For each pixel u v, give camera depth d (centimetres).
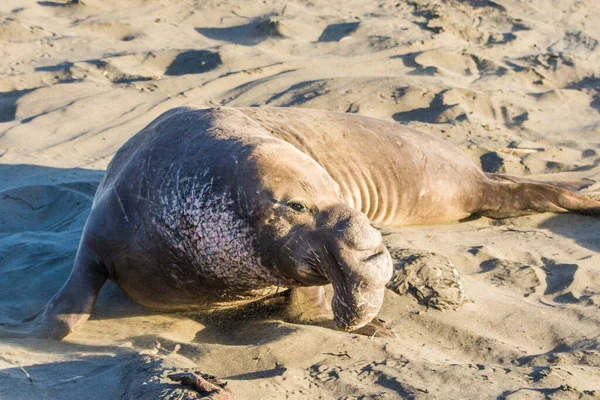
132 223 2059
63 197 2964
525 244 2661
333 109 3878
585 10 6141
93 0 5275
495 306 2170
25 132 3606
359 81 4188
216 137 2044
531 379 1767
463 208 2944
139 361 1659
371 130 2802
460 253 2488
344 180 2642
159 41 4850
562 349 1995
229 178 1916
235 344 1950
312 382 1703
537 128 3928
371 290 1723
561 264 2458
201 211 1936
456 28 5288
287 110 2728
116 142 3553
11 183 3075
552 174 3356
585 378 1792
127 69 4384
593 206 2956
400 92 4075
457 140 3622
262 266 1900
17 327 2009
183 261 1994
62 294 2044
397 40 4938
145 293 2109
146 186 2059
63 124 3709
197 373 1598
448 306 2120
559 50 5197
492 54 4991
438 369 1775
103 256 2109
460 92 4128
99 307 2170
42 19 5022
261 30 5069
